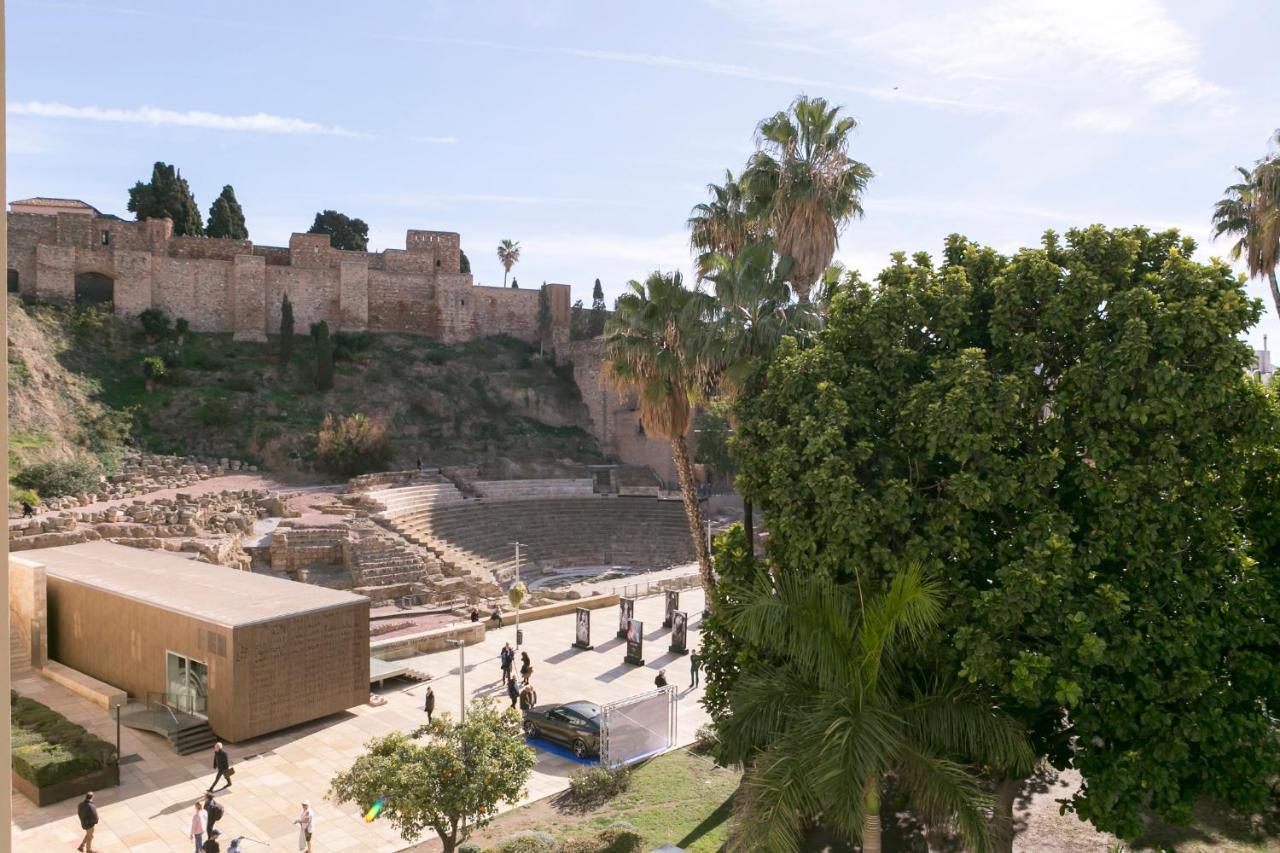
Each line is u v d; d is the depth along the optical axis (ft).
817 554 44.21
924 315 48.44
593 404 284.61
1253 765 40.57
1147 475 40.29
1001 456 42.19
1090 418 42.39
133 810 62.18
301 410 237.04
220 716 75.10
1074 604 39.40
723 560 56.90
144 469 192.34
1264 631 41.83
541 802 63.57
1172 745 39.11
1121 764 39.83
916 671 44.34
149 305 255.29
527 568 183.11
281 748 74.33
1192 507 41.86
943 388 44.47
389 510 178.29
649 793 64.69
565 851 50.72
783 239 89.56
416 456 239.30
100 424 204.64
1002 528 44.60
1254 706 43.04
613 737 69.77
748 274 72.59
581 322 319.47
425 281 301.22
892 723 36.81
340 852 56.59
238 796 64.90
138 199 295.89
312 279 280.92
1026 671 37.86
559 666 100.17
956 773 35.96
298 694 78.43
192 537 139.23
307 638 79.15
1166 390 39.93
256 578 94.22
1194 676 39.34
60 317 234.58
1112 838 58.54
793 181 88.28
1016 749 38.01
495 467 244.83
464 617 124.26
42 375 206.28
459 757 49.73
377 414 247.70
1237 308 41.47
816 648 37.68
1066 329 43.83
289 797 64.80
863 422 46.01
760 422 50.29
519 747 51.96
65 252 243.60
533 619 124.47
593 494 233.35
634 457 271.08
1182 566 41.88
